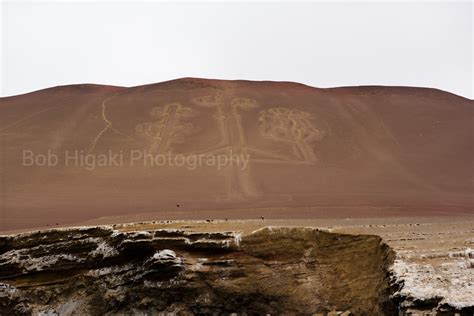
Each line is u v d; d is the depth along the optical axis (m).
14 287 24.14
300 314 20.98
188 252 22.42
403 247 20.61
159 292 21.86
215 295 21.64
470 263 19.05
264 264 21.94
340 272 21.33
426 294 17.05
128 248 22.81
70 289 23.61
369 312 19.86
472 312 16.14
